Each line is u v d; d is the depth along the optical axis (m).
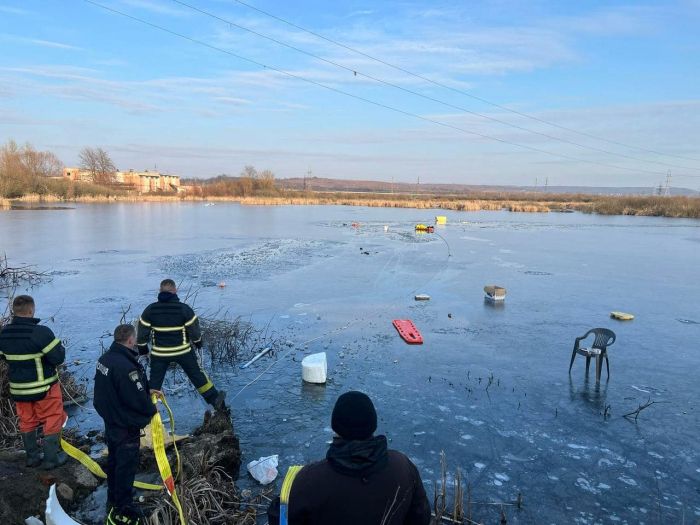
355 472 2.16
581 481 5.13
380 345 9.44
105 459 4.89
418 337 9.72
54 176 89.44
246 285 14.84
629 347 9.51
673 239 29.72
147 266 17.89
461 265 19.02
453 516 4.45
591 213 60.53
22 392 4.31
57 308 11.70
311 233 30.77
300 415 6.46
